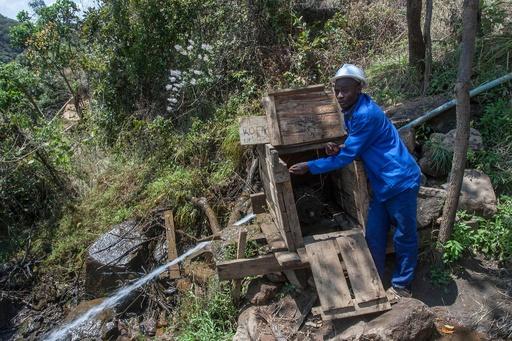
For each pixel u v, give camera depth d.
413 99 5.73
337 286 3.70
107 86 8.27
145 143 7.27
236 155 6.11
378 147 3.69
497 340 3.68
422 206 4.27
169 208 6.07
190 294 4.89
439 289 4.10
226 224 5.81
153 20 7.89
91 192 7.05
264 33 7.81
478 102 5.35
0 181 6.96
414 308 3.60
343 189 4.43
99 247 5.77
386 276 4.15
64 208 7.07
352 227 4.23
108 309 5.28
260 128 4.18
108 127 8.09
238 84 7.49
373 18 7.71
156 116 7.74
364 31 7.70
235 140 6.12
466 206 4.45
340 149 3.81
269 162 3.98
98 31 8.39
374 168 3.71
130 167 7.04
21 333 5.58
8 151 7.04
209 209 5.78
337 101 4.08
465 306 3.94
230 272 4.05
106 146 7.82
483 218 4.43
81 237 6.40
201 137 6.61
